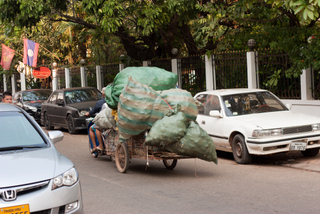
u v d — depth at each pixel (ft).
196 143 25.72
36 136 19.95
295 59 42.37
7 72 116.98
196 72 57.26
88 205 21.72
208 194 23.13
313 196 21.90
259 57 48.34
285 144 30.30
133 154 29.27
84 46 98.78
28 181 15.58
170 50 64.39
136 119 26.35
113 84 30.14
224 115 33.71
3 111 21.26
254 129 30.30
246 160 31.40
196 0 51.03
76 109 55.52
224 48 63.52
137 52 68.13
